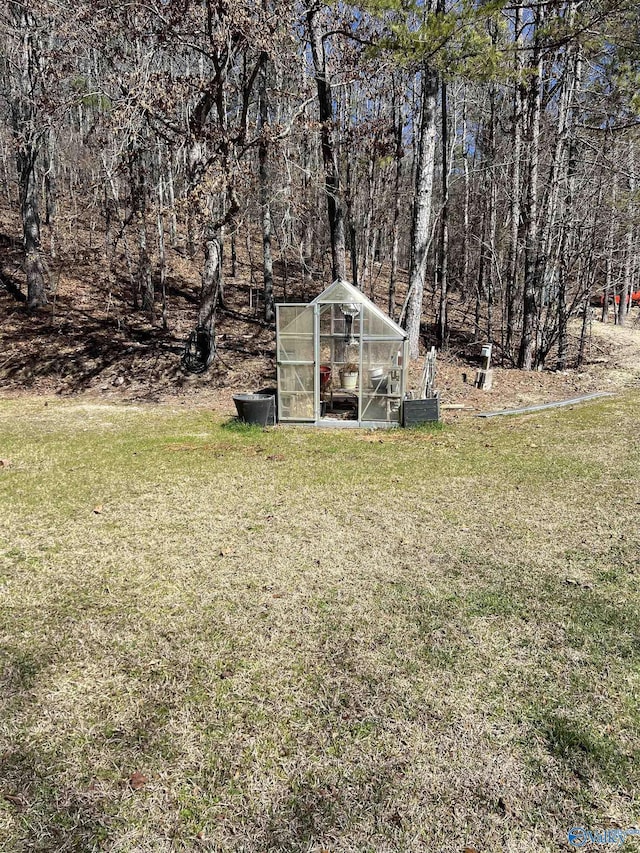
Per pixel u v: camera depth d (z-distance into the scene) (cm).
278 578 415
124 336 1642
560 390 1356
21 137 1467
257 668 308
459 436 905
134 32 1182
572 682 296
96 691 290
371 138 1504
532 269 1540
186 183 1315
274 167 1648
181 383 1384
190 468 717
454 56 1030
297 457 775
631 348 1908
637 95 1205
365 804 222
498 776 236
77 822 214
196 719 269
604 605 373
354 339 990
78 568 434
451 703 280
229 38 1116
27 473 694
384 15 1078
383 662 313
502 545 471
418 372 1447
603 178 1512
